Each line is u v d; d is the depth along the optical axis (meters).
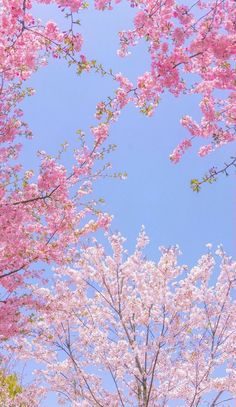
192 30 5.02
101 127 8.71
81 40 5.73
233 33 5.01
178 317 11.23
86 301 11.89
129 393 11.28
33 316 8.71
